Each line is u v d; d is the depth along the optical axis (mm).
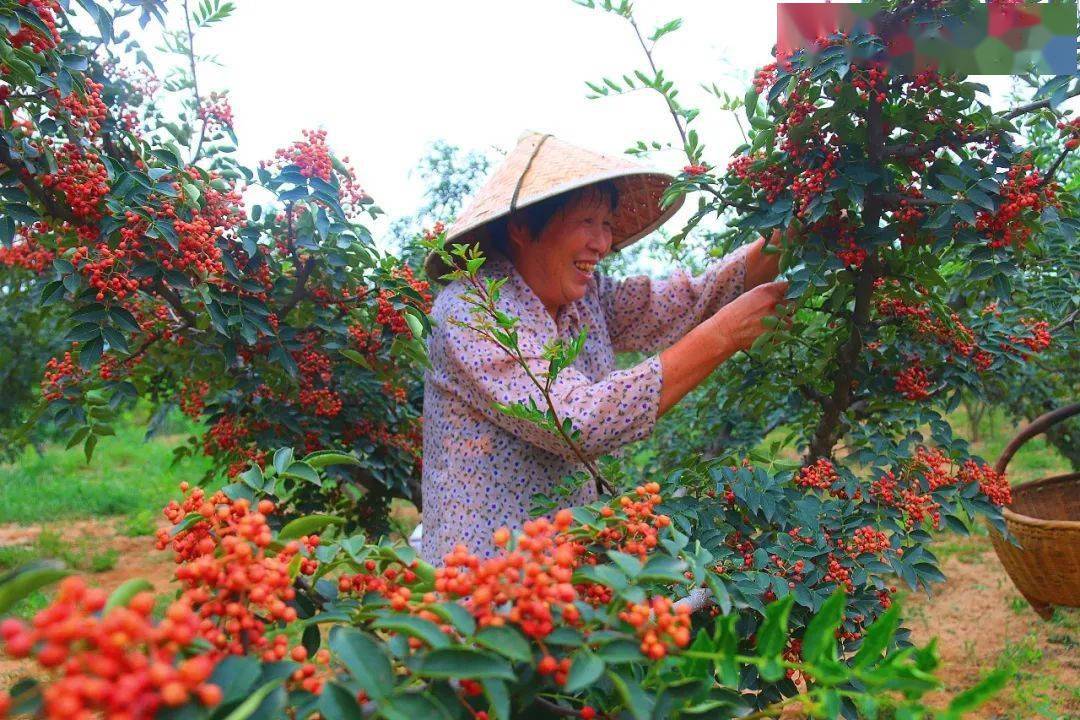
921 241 2041
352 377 2818
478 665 831
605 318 2527
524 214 2096
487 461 1999
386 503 3352
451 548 1994
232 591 925
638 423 1812
